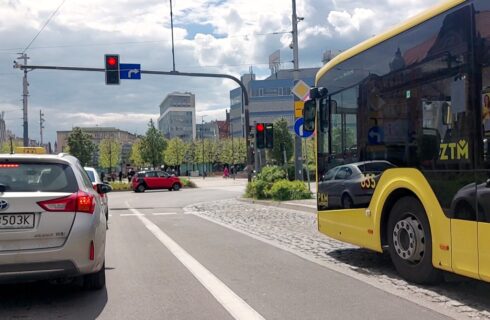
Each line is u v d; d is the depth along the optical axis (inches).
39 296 255.4
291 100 5108.3
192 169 4539.9
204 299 247.3
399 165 269.9
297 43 925.8
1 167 236.7
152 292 262.4
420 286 265.7
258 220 617.0
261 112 5157.5
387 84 281.0
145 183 1646.2
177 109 6491.1
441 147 237.8
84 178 260.4
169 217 698.2
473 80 217.5
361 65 308.0
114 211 820.6
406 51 265.1
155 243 442.0
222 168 4613.7
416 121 256.4
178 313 224.1
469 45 220.2
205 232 516.1
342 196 330.0
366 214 301.0
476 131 215.8
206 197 1197.7
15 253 219.6
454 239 229.6
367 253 370.0
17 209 223.1
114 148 4094.5
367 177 300.2
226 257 364.8
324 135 356.8
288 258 357.1
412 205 264.1
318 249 393.1
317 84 369.7
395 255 279.1
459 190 226.2
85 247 230.5
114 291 265.3
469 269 220.4
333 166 343.3
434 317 212.4
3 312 227.9
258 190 917.2
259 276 298.4
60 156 250.5
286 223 576.7
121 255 379.6
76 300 247.4
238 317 216.7
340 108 333.7
